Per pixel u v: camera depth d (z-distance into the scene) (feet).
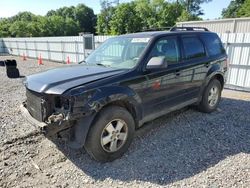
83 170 10.55
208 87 16.65
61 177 10.10
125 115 11.32
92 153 10.69
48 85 10.27
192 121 15.79
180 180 9.65
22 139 13.65
